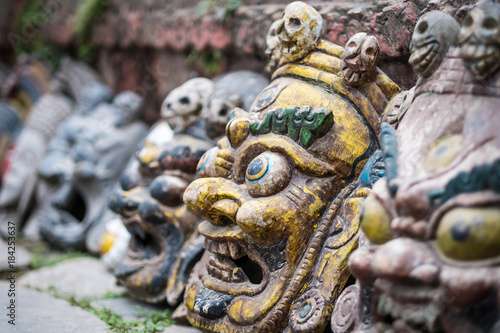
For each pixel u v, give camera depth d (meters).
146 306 3.65
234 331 2.68
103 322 3.31
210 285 2.82
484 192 1.92
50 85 6.55
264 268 2.67
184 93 3.62
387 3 3.15
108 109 5.10
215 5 4.55
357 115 2.70
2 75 7.50
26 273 4.40
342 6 3.40
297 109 2.64
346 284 2.62
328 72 2.77
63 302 3.68
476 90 2.10
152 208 3.50
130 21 5.71
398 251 1.95
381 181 2.18
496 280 1.86
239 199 2.67
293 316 2.54
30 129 5.82
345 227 2.57
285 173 2.61
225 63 4.59
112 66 6.18
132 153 4.93
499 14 2.04
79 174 4.77
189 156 3.51
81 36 6.43
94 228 4.73
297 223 2.59
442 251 1.93
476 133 2.03
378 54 2.66
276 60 3.02
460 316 1.93
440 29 2.24
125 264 3.66
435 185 1.96
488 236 1.86
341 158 2.63
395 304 2.02
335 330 2.33
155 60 5.56
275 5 4.14
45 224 4.91
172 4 5.25
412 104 2.32
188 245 3.44
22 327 3.16
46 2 7.21
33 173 5.54
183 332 3.20
